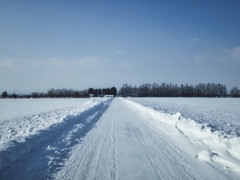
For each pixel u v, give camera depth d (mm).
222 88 141500
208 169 4859
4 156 4871
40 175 4453
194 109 25516
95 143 7336
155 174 4574
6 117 17234
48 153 5945
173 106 30922
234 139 5746
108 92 171750
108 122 12680
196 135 7477
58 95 149250
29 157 5508
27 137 6543
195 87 143250
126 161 5426
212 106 32156
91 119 13883
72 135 8422
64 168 4902
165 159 5582
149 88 156750
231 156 5191
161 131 9430
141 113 18047
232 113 20922
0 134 8016
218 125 12234
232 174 4547
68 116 12586
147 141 7594
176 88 147500
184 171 4742
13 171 4566
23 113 21062
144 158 5668
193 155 5918
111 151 6340
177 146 6875
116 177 4418
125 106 29359
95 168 4926
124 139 7953
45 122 11188
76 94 133375
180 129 9156
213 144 6203
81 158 5652
